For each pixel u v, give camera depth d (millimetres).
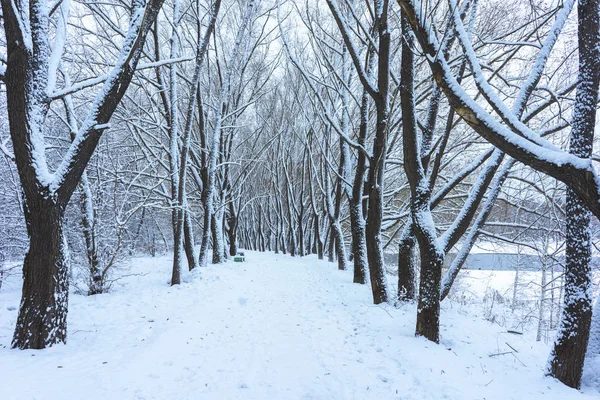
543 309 13547
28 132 4887
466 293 19062
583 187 3277
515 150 3604
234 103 17250
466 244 8086
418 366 4691
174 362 4855
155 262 16797
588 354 4738
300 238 23766
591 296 4453
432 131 7523
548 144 3656
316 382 4418
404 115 6242
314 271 14977
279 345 5832
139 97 14109
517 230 12344
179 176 11227
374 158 8422
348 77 12828
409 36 6098
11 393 3490
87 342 5566
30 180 4871
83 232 9539
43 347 4973
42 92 5047
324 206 23078
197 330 6383
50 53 5453
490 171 6766
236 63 17312
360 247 11094
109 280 9898
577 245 4520
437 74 4047
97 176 10609
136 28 5441
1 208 11336
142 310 7887
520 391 4199
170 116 11633
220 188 17156
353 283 11141
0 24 8078
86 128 5211
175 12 11305
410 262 8117
